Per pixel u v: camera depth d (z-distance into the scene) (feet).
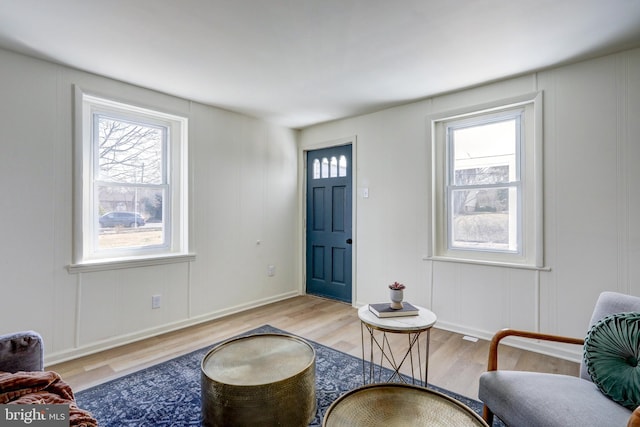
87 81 8.96
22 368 4.48
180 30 6.95
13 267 7.85
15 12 6.26
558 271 8.72
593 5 6.11
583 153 8.36
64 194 8.57
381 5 6.12
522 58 8.24
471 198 10.62
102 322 9.23
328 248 14.55
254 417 4.89
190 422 6.02
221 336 10.18
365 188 12.87
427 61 8.43
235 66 8.70
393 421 4.17
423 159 11.26
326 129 14.20
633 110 7.74
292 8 6.20
